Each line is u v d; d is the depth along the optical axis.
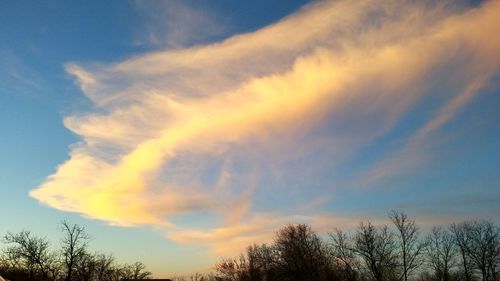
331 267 86.62
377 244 81.31
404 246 81.94
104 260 100.12
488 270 93.81
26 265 88.81
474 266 94.75
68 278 90.31
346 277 82.75
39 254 89.06
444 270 93.69
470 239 95.75
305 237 92.44
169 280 107.31
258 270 99.19
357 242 82.31
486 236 95.56
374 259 80.50
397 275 80.50
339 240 83.88
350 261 82.50
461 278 94.88
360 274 82.56
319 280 85.81
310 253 89.00
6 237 88.12
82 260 93.50
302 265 88.12
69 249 91.50
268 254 98.31
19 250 88.19
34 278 88.38
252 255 102.38
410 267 80.81
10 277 87.12
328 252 87.75
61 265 91.12
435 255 94.75
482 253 94.50
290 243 92.50
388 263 80.56
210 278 125.81
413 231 82.50
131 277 113.19
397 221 83.12
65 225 92.69
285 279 91.06
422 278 95.88
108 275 105.19
